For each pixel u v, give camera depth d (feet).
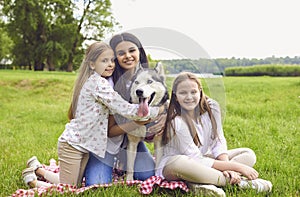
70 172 11.04
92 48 10.90
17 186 12.02
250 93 38.32
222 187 11.03
